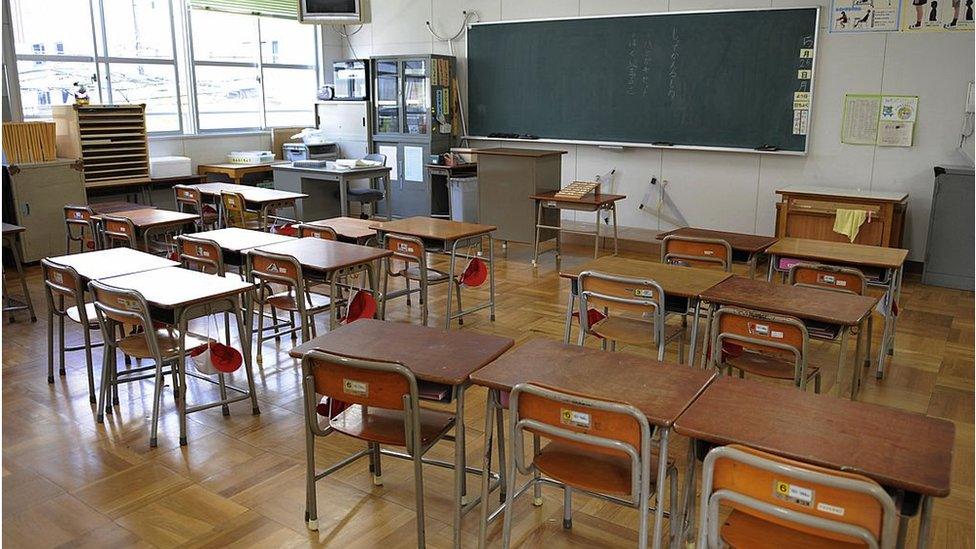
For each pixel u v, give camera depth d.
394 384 2.22
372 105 8.86
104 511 2.68
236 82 8.74
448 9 8.54
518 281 6.05
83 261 3.88
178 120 8.23
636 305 3.21
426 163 8.47
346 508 2.70
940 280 5.96
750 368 3.04
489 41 8.26
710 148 7.07
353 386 2.28
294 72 9.33
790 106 6.63
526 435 3.23
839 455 1.70
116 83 7.68
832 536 1.61
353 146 9.00
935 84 6.02
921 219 6.28
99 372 4.04
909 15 6.03
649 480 2.00
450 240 4.58
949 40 5.91
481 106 8.50
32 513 2.67
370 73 8.79
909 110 6.16
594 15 7.51
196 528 2.57
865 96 6.31
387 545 2.48
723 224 7.23
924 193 6.23
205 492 2.81
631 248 7.27
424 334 2.59
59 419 3.45
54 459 3.06
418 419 2.23
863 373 4.06
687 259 4.27
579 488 2.08
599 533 2.55
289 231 5.33
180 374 3.16
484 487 2.31
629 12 7.31
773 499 1.64
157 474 2.95
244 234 4.66
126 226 5.17
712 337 3.05
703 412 1.94
